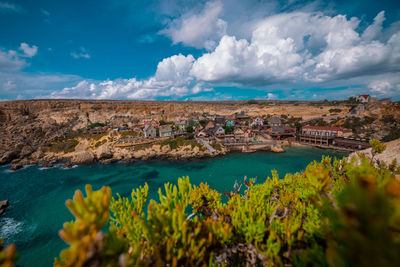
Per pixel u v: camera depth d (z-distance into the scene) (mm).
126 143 77188
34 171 60875
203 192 11969
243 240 7496
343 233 2627
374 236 2252
